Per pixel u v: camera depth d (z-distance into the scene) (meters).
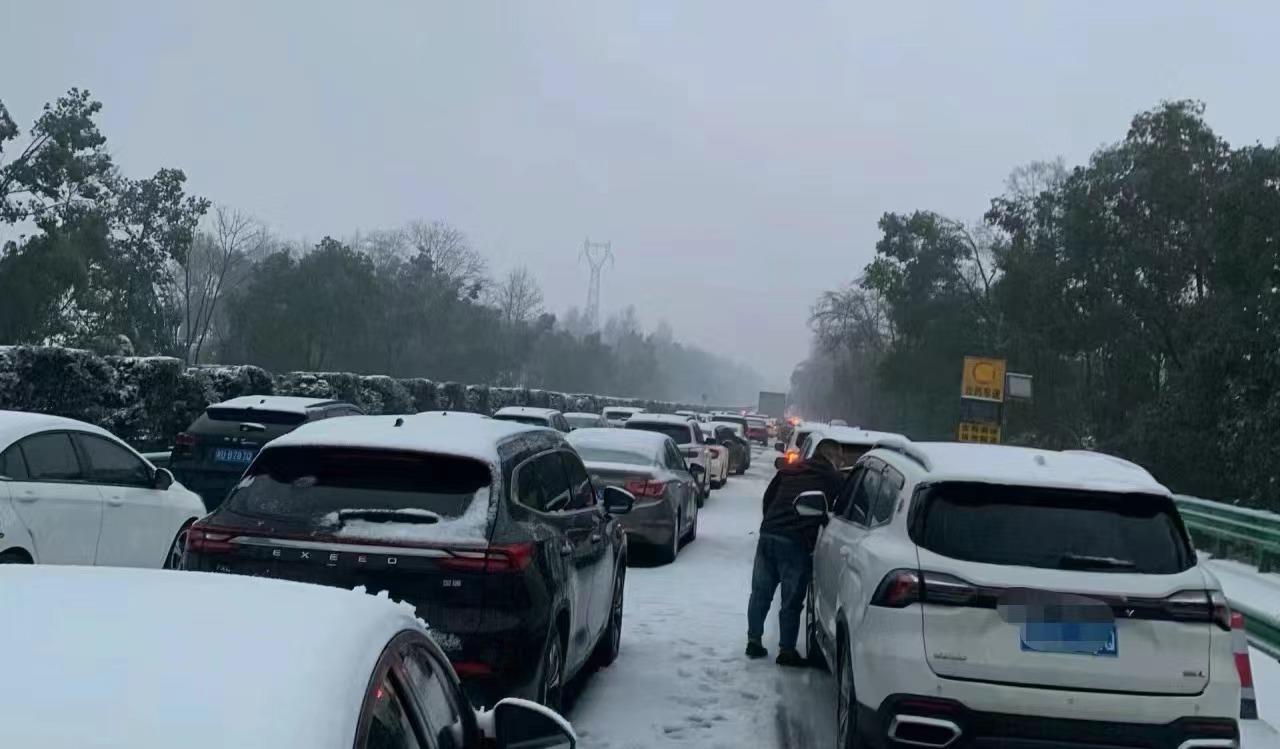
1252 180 24.75
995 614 4.86
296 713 1.98
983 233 50.16
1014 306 37.16
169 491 9.09
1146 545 5.07
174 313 43.31
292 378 23.84
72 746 1.76
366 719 2.18
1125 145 32.06
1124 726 4.74
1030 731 4.76
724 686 7.74
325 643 2.30
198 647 2.16
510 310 84.56
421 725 2.61
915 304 49.28
